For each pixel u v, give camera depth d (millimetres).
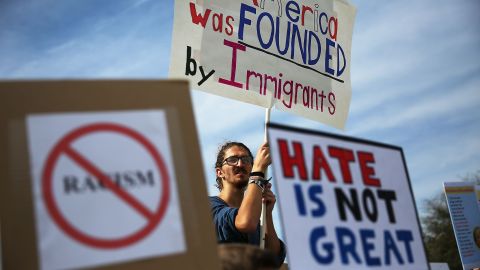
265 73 3949
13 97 1790
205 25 3715
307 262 2154
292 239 2152
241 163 3604
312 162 2348
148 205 1835
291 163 2277
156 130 1926
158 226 1828
